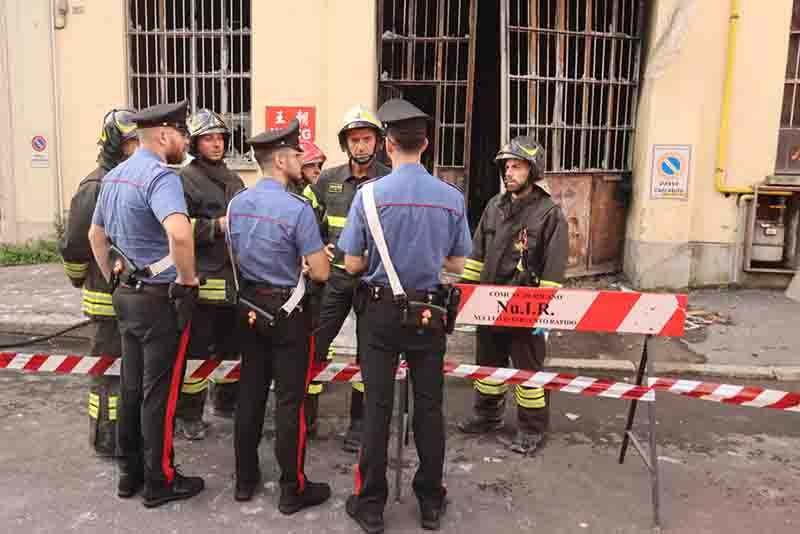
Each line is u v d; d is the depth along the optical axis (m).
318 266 3.31
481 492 3.65
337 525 3.31
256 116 8.16
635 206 8.11
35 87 8.68
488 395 4.32
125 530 3.22
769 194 7.87
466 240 3.27
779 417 4.77
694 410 4.88
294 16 7.93
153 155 3.30
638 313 3.42
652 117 7.73
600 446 4.25
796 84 7.79
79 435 4.23
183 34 8.44
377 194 3.10
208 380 4.58
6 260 8.69
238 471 3.48
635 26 8.04
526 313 3.55
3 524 3.24
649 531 3.31
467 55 7.92
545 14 7.75
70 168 8.82
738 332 6.55
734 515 3.48
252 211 3.28
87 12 8.44
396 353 3.21
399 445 3.54
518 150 3.92
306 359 3.37
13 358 3.84
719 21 7.63
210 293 4.01
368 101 7.87
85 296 3.83
